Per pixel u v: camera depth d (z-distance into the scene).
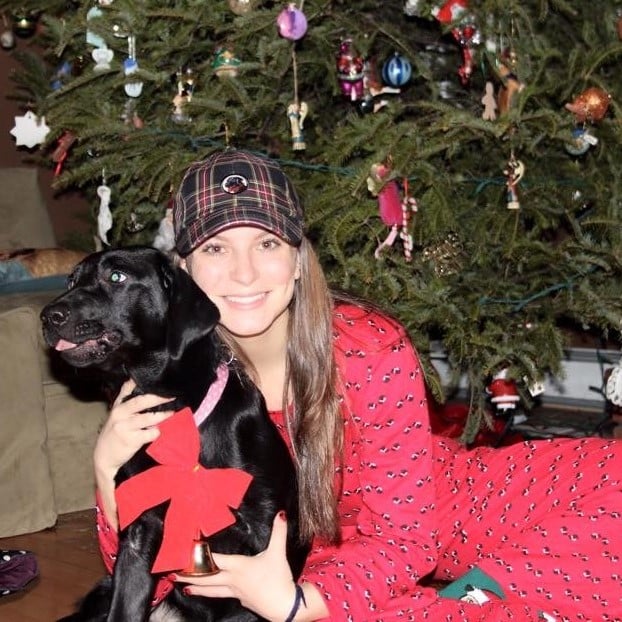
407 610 2.11
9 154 5.09
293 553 2.26
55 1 3.82
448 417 4.09
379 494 2.21
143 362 2.14
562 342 3.30
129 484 2.04
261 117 3.44
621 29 3.12
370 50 3.51
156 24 3.30
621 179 3.22
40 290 3.89
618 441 2.40
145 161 3.35
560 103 3.23
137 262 2.15
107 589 2.42
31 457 3.42
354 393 2.22
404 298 3.18
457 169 3.39
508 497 2.42
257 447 2.16
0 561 2.90
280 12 3.15
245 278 2.09
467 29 3.12
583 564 2.19
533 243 3.18
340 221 3.08
